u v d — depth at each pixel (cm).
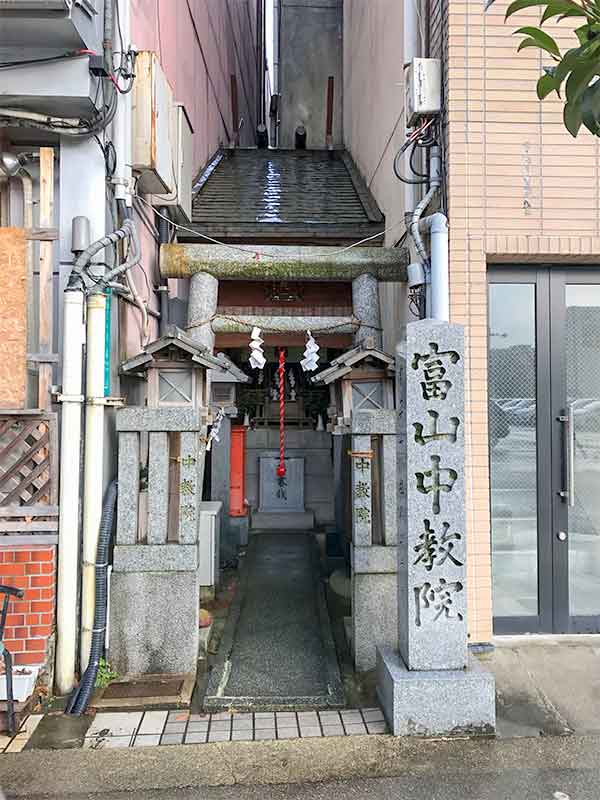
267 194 853
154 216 589
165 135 507
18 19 351
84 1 363
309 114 1384
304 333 594
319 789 290
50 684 382
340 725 344
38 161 423
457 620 341
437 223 428
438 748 320
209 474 775
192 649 400
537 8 441
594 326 462
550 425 455
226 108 1191
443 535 344
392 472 417
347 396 444
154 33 572
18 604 373
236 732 337
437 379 348
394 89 650
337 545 694
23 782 296
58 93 382
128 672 396
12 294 380
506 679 389
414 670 339
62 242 412
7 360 380
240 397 848
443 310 426
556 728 338
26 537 383
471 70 439
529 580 453
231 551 673
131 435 410
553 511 453
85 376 409
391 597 409
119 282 454
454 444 346
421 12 509
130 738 332
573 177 441
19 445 392
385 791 288
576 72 168
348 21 1141
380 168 752
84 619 393
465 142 438
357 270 578
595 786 291
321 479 870
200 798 285
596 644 435
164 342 407
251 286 635
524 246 437
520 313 461
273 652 440
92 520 397
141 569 400
